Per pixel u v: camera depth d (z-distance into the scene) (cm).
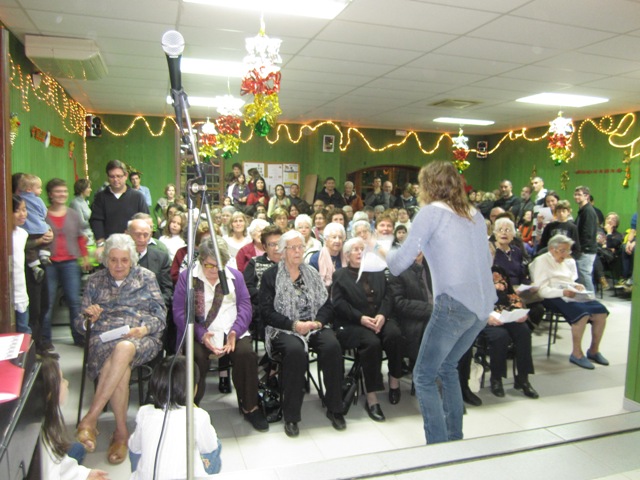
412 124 948
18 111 427
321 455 248
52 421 141
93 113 861
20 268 296
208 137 539
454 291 201
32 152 478
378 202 880
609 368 373
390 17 366
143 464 169
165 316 279
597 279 627
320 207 709
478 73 539
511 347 347
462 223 204
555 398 319
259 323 313
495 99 686
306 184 958
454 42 428
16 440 89
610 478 183
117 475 226
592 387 337
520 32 398
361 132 1005
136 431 180
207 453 183
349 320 304
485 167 1105
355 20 374
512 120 878
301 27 392
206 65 523
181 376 176
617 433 215
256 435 267
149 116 887
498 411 300
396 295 315
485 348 337
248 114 367
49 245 376
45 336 380
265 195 838
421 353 215
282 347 276
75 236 390
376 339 291
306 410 299
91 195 862
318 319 292
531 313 384
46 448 137
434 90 630
